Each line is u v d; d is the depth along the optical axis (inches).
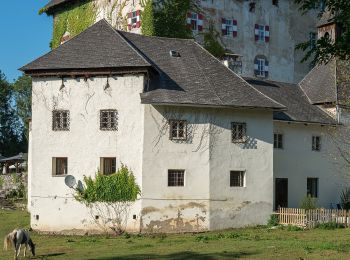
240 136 1299.2
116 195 1219.2
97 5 2132.1
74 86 1268.5
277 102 1453.0
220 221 1254.3
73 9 2250.2
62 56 1295.5
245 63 2155.5
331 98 1626.5
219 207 1254.9
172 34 1948.8
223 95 1283.2
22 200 1995.6
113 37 1341.0
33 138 1288.1
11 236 842.8
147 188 1203.2
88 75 1254.3
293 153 1505.9
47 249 968.9
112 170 1243.8
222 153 1268.5
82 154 1250.6
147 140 1210.6
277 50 2262.6
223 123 1275.8
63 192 1253.1
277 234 1134.4
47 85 1289.4
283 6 2294.5
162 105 1218.0
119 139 1230.3
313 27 2385.6
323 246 903.7
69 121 1266.0
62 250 948.6
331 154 1578.5
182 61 1382.9
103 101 1246.9
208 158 1250.0
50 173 1267.2
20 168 2805.1
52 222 1254.3
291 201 1489.9
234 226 1268.5
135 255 848.3
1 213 1659.7
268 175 1323.8
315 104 1665.8
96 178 1233.4
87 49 1306.6
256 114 1321.4
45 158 1275.8
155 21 1915.6
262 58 2212.1
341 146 1596.9
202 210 1237.7
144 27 1923.0
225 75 1379.2
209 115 1261.1
